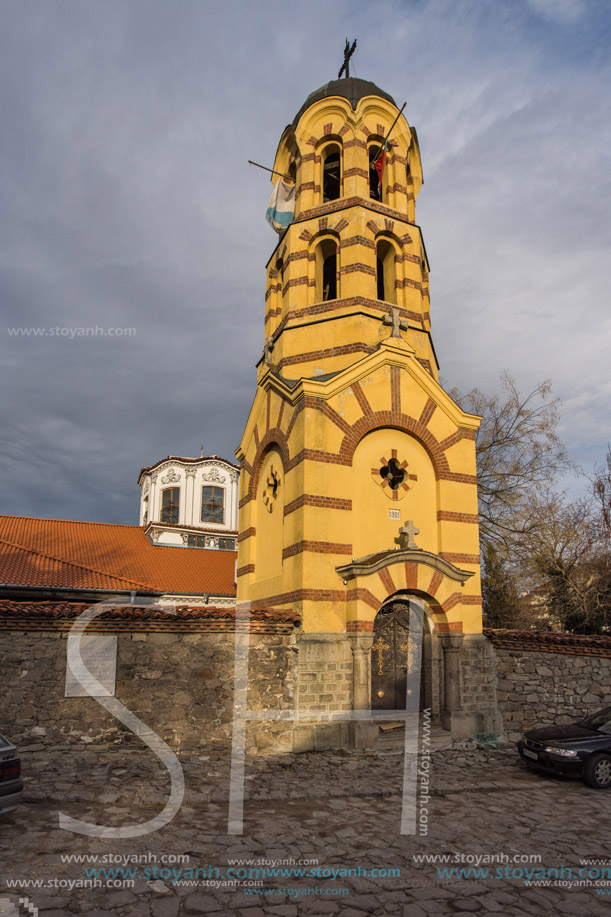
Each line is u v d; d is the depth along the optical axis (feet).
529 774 43.62
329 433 52.85
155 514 135.95
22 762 39.52
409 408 57.11
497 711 52.70
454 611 52.47
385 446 56.13
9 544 77.92
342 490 52.13
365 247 61.77
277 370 62.28
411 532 52.21
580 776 40.60
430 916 21.79
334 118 67.26
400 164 67.62
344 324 59.47
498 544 91.50
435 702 51.57
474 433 60.34
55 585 69.10
